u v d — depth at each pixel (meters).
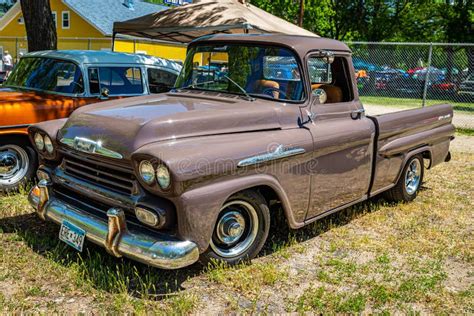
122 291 3.31
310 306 3.29
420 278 3.74
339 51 4.58
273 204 4.11
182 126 3.45
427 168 6.09
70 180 3.78
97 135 3.52
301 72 4.17
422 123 5.60
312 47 4.30
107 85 6.30
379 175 5.01
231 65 4.46
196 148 3.27
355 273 3.84
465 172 7.66
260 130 3.82
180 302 3.22
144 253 3.14
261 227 3.86
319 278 3.71
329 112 4.38
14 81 6.58
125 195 3.37
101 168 3.54
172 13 9.55
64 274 3.57
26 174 5.60
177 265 3.12
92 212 3.59
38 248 4.03
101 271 3.54
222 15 8.92
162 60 7.11
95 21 27.91
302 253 4.19
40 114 5.60
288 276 3.73
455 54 19.31
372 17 31.80
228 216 3.62
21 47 28.31
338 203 4.54
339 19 32.00
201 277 3.63
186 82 4.73
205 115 3.60
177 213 3.15
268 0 31.05
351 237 4.61
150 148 3.16
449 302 3.44
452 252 4.33
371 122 4.83
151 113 3.59
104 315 3.06
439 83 19.22
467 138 11.61
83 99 6.01
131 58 6.68
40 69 6.39
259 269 3.77
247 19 8.70
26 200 5.23
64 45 29.02
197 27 8.95
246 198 3.64
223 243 3.66
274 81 4.22
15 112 5.40
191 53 4.80
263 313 3.18
